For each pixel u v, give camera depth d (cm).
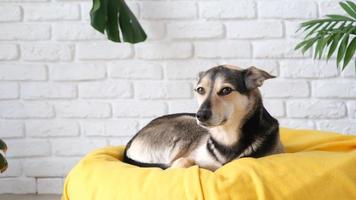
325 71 170
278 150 117
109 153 137
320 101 171
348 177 102
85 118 179
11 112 180
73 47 177
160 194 103
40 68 178
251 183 100
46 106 179
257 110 112
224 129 112
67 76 178
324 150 131
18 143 181
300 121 173
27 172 181
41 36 177
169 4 173
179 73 175
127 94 177
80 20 176
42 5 176
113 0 159
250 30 172
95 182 115
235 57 173
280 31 171
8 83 179
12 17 177
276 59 172
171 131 129
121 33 175
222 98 107
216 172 105
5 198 177
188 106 176
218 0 172
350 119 171
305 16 170
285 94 172
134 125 178
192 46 174
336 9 169
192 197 98
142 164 128
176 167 115
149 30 174
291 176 101
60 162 181
